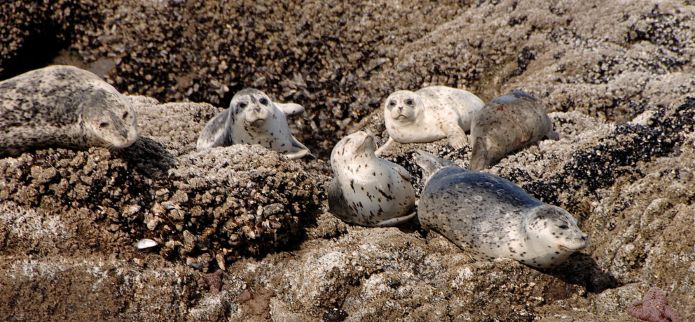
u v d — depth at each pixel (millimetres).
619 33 51094
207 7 59062
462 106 45562
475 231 31688
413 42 56500
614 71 48312
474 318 29469
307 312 30500
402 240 32531
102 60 57312
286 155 40750
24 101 32969
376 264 31375
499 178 33906
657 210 32500
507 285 30234
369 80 55344
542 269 30703
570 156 37562
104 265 30656
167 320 30156
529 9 54906
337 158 34625
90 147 33688
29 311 29203
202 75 55688
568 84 47719
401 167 35312
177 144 40781
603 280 31641
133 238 32062
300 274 31938
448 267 31500
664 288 30500
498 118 40156
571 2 54250
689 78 44812
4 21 57188
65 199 31938
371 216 34531
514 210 31328
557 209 30047
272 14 59156
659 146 37094
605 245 33000
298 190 35062
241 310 31266
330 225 35031
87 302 29766
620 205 34156
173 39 57500
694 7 52219
